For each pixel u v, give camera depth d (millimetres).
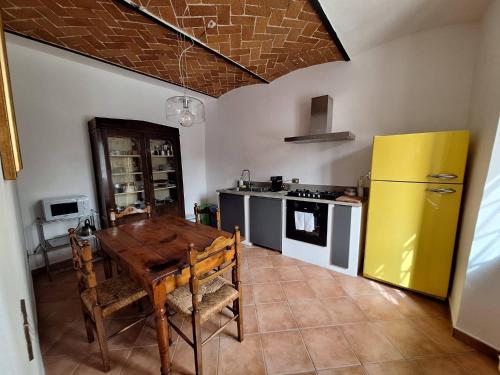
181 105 2127
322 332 1637
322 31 2096
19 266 978
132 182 3150
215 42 2258
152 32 2061
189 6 1715
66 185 2705
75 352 1494
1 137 704
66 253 2732
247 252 3031
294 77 3119
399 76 2352
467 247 1555
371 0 1688
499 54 1406
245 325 1710
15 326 585
